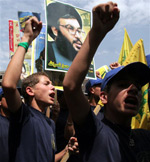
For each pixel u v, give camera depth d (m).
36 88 2.24
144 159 1.36
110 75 1.45
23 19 3.48
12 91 1.62
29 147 1.80
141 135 1.50
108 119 1.44
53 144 2.05
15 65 1.64
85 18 4.11
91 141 1.27
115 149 1.26
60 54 3.64
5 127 2.32
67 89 1.19
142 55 2.75
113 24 1.07
